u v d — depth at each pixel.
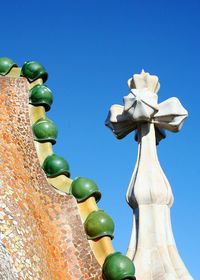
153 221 14.35
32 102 15.29
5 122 14.39
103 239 13.04
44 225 12.90
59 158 14.30
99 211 13.48
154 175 14.86
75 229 13.17
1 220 11.67
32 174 13.81
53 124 14.97
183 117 15.52
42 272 11.66
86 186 13.80
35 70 15.84
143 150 15.29
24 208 12.49
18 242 11.60
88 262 12.70
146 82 15.70
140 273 13.70
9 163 13.26
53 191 13.69
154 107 15.17
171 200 14.80
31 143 14.41
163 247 14.05
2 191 12.32
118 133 15.92
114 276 12.27
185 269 13.66
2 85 15.23
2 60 16.05
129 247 14.34
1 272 10.22
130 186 15.01
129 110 15.38
